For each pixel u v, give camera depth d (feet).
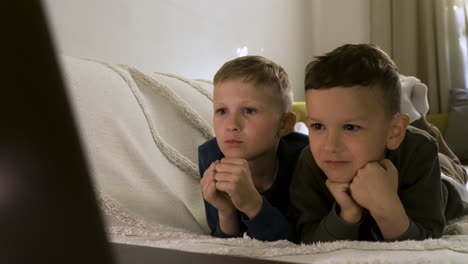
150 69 5.76
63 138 0.43
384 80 2.02
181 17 6.50
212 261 0.92
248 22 8.93
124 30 5.28
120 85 3.38
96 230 0.46
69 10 4.48
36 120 0.41
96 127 2.86
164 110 3.76
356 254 1.44
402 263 1.33
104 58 4.96
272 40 10.12
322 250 1.51
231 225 2.60
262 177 2.78
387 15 11.23
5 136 0.40
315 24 12.44
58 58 0.42
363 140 2.01
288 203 2.85
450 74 10.75
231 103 2.52
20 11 0.40
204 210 3.27
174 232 2.46
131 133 3.14
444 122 9.91
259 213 2.39
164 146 3.40
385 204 2.04
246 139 2.52
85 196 0.45
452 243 1.57
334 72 1.98
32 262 0.44
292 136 3.04
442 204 2.38
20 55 0.40
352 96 1.95
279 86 2.68
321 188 2.52
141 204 2.71
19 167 0.41
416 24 11.00
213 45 7.49
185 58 6.59
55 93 0.42
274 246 1.73
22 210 0.42
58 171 0.43
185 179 3.42
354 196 2.09
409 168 2.34
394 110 2.11
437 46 10.73
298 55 11.65
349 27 12.00
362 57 2.02
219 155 2.95
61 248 0.44
